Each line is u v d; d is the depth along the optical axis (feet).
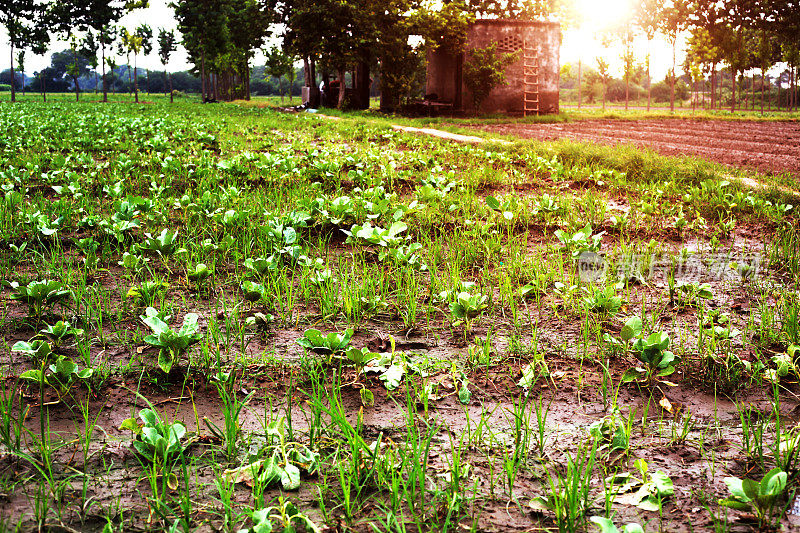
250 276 15.76
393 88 115.65
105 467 7.91
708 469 8.21
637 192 29.17
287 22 122.52
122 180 25.11
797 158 45.57
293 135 57.52
